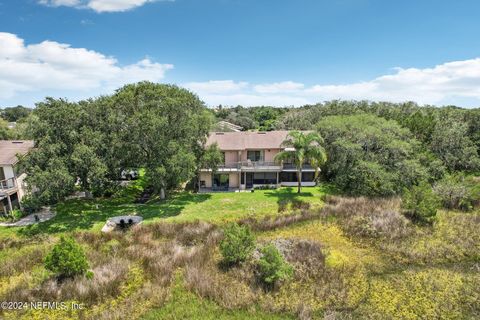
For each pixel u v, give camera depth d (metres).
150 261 16.92
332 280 15.37
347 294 14.29
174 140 27.28
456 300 13.97
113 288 14.45
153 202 29.58
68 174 23.33
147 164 27.95
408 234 20.98
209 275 15.53
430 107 72.12
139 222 23.95
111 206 28.66
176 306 13.41
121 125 27.33
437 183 29.06
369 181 28.78
